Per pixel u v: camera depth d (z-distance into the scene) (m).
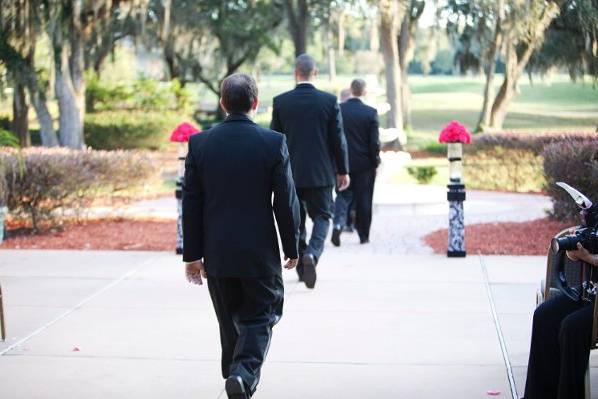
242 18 62.44
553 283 8.52
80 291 13.97
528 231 20.06
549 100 94.31
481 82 113.56
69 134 42.50
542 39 46.03
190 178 8.04
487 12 46.06
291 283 14.41
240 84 8.13
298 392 8.95
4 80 34.91
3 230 19.73
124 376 9.52
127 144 58.59
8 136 19.98
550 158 20.88
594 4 41.75
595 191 19.55
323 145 13.48
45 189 20.52
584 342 7.30
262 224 7.93
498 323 11.64
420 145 62.81
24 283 14.66
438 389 8.99
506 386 9.05
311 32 65.62
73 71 42.50
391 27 50.22
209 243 7.95
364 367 9.77
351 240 19.73
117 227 21.92
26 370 9.74
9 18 34.75
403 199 25.02
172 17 55.44
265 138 7.98
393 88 51.84
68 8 39.94
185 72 64.62
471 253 17.42
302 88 13.58
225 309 8.11
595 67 48.53
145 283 14.58
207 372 9.63
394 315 12.14
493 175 35.47
